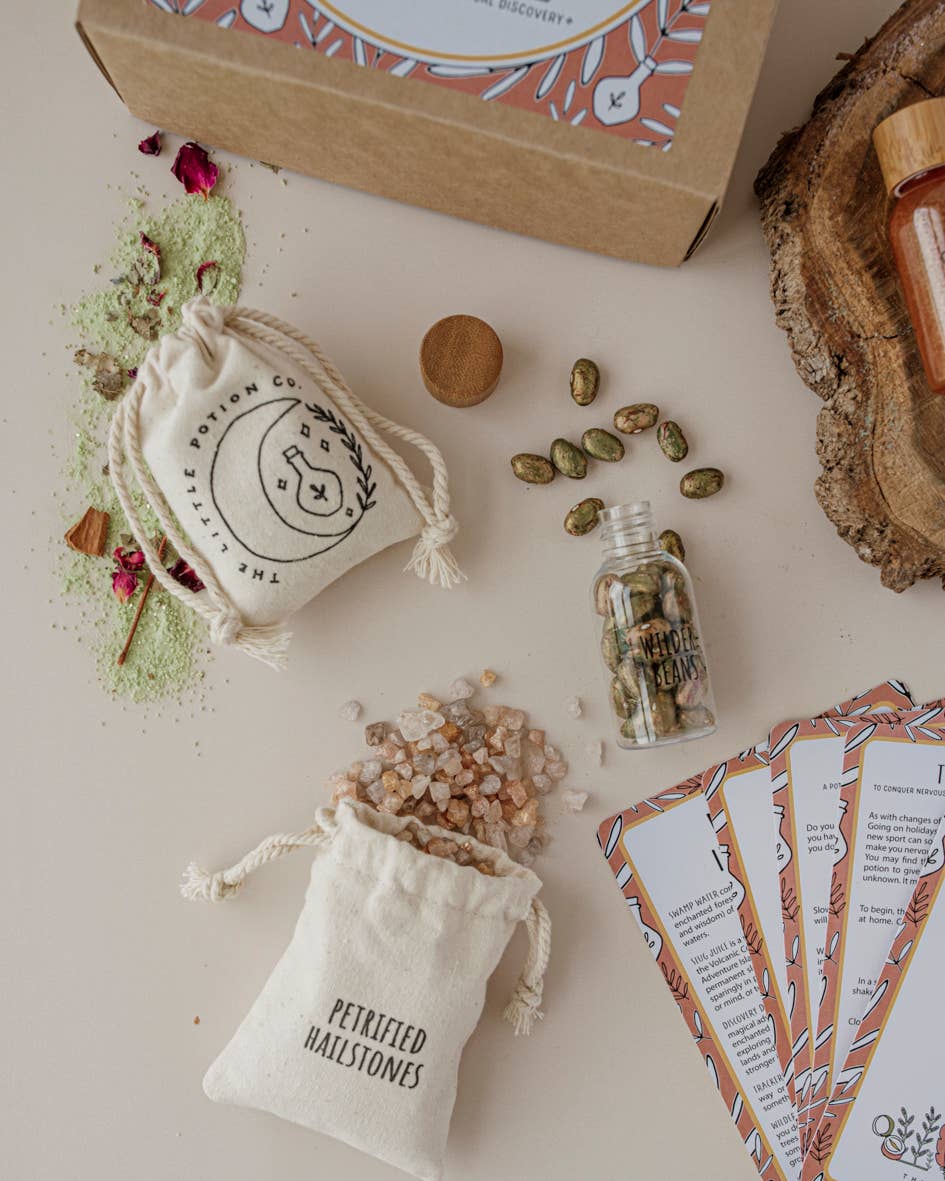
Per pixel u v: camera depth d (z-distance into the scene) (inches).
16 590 14.4
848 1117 14.4
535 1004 14.0
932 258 12.3
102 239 14.4
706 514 14.8
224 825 14.4
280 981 13.5
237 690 14.5
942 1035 14.3
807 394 14.8
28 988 14.3
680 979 14.6
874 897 14.5
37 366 14.4
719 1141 14.6
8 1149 14.2
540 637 14.7
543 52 12.7
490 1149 14.5
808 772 14.7
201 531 13.3
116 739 14.4
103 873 14.4
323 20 12.6
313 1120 13.2
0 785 14.3
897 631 14.9
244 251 14.6
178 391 13.0
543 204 13.8
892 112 12.9
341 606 14.6
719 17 12.8
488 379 13.9
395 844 13.2
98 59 12.9
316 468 13.2
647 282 14.8
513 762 14.5
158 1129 14.3
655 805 14.7
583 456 14.5
